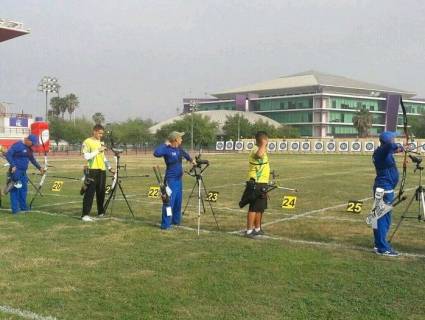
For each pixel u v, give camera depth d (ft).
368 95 427.33
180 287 19.92
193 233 30.78
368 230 31.71
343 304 17.92
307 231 31.45
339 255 24.93
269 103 428.56
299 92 422.00
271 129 341.82
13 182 38.34
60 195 51.34
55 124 283.59
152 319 16.53
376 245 25.49
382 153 25.18
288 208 41.88
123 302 18.20
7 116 209.77
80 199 47.83
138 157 159.22
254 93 454.81
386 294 18.97
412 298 18.52
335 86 410.11
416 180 70.28
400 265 23.08
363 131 346.33
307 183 65.41
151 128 377.30
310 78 431.02
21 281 20.76
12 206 38.47
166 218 32.07
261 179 29.35
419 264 23.29
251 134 335.88
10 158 38.42
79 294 19.12
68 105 384.47
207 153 225.15
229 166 106.93
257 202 29.27
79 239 28.86
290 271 22.04
